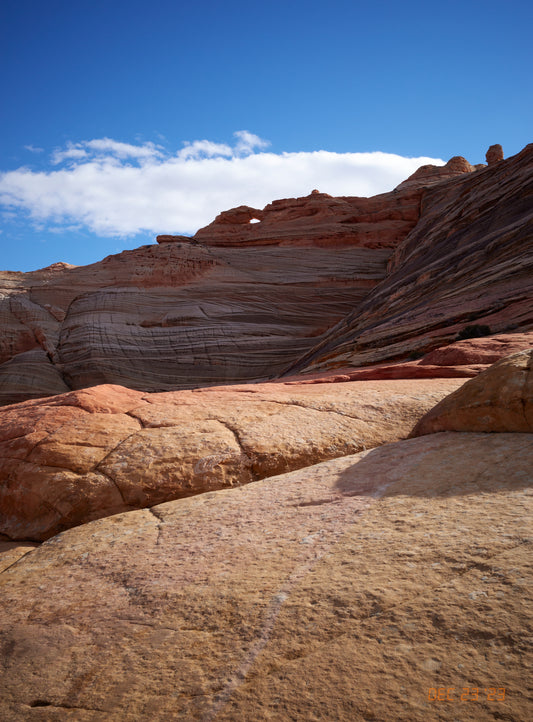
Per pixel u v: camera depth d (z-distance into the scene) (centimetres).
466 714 156
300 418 686
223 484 547
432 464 446
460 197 4800
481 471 397
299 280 5731
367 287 5712
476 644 185
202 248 6281
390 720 161
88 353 4869
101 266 6128
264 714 178
